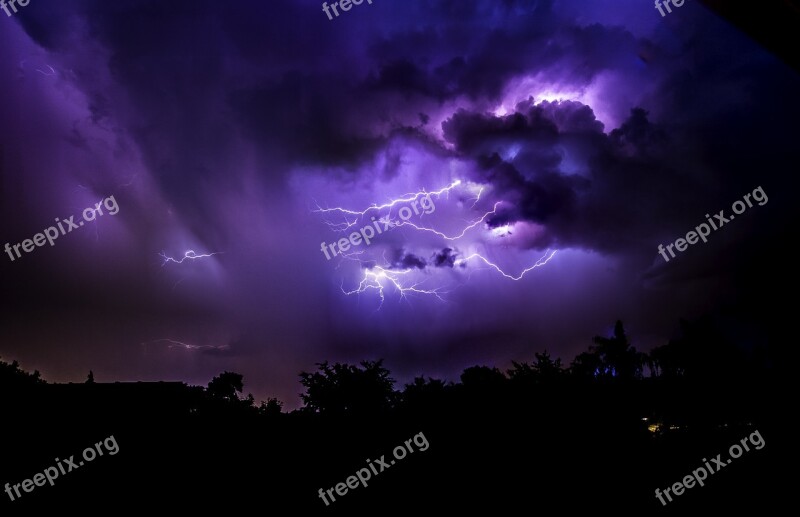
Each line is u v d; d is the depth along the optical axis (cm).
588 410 805
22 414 984
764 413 915
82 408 1043
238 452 919
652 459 773
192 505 768
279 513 742
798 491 663
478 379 897
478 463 780
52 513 741
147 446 927
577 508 678
